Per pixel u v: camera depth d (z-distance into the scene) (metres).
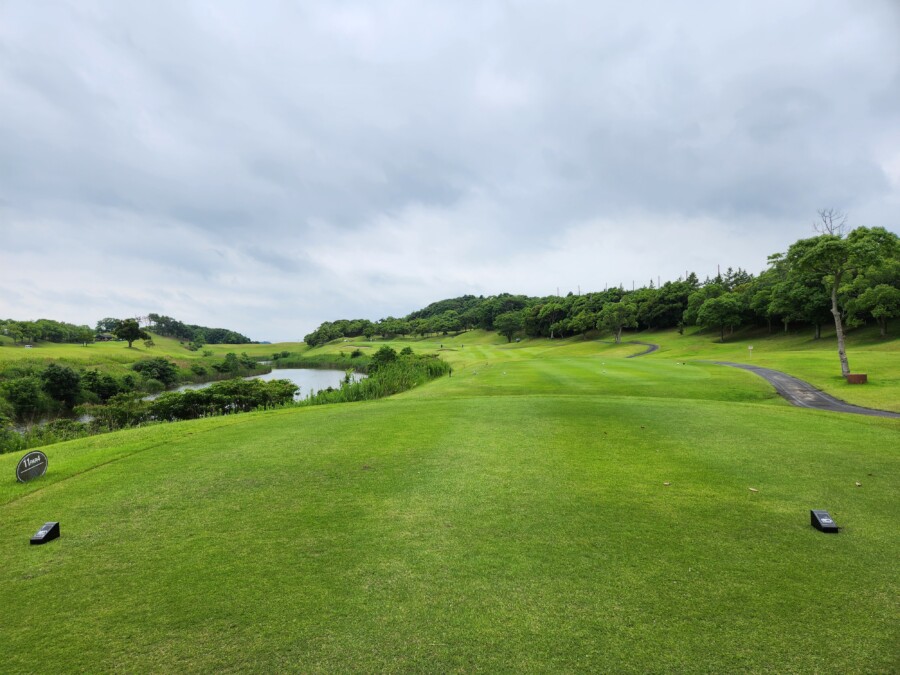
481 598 4.34
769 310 63.78
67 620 4.18
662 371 30.81
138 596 4.52
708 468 8.20
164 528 6.05
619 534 5.62
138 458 9.45
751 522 5.95
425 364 42.28
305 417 14.11
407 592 4.46
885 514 6.19
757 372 29.09
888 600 4.26
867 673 3.37
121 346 111.06
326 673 3.47
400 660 3.58
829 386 23.00
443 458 8.97
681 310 89.06
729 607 4.17
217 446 10.34
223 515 6.43
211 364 88.75
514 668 3.47
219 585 4.67
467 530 5.77
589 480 7.59
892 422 12.32
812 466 8.29
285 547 5.43
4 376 47.72
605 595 4.37
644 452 9.29
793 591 4.41
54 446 10.81
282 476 8.06
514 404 15.70
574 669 3.46
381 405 16.77
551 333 110.75
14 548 5.59
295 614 4.17
